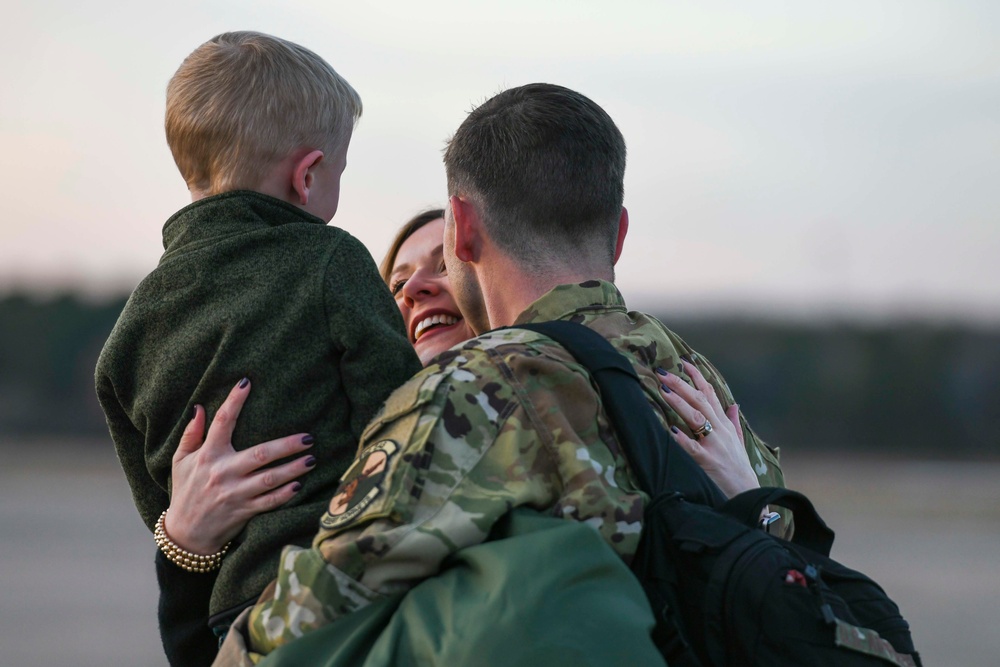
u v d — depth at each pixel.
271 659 2.26
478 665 2.12
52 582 21.42
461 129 3.08
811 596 2.33
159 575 2.88
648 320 3.09
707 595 2.35
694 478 2.59
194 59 3.18
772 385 63.62
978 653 14.98
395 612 2.29
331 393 2.85
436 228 4.12
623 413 2.57
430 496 2.36
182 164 3.18
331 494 2.83
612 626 2.16
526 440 2.45
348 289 2.89
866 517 33.94
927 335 63.97
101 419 69.62
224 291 2.90
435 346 3.99
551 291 2.88
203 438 2.87
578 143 2.94
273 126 3.09
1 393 68.94
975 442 62.72
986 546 27.52
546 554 2.21
